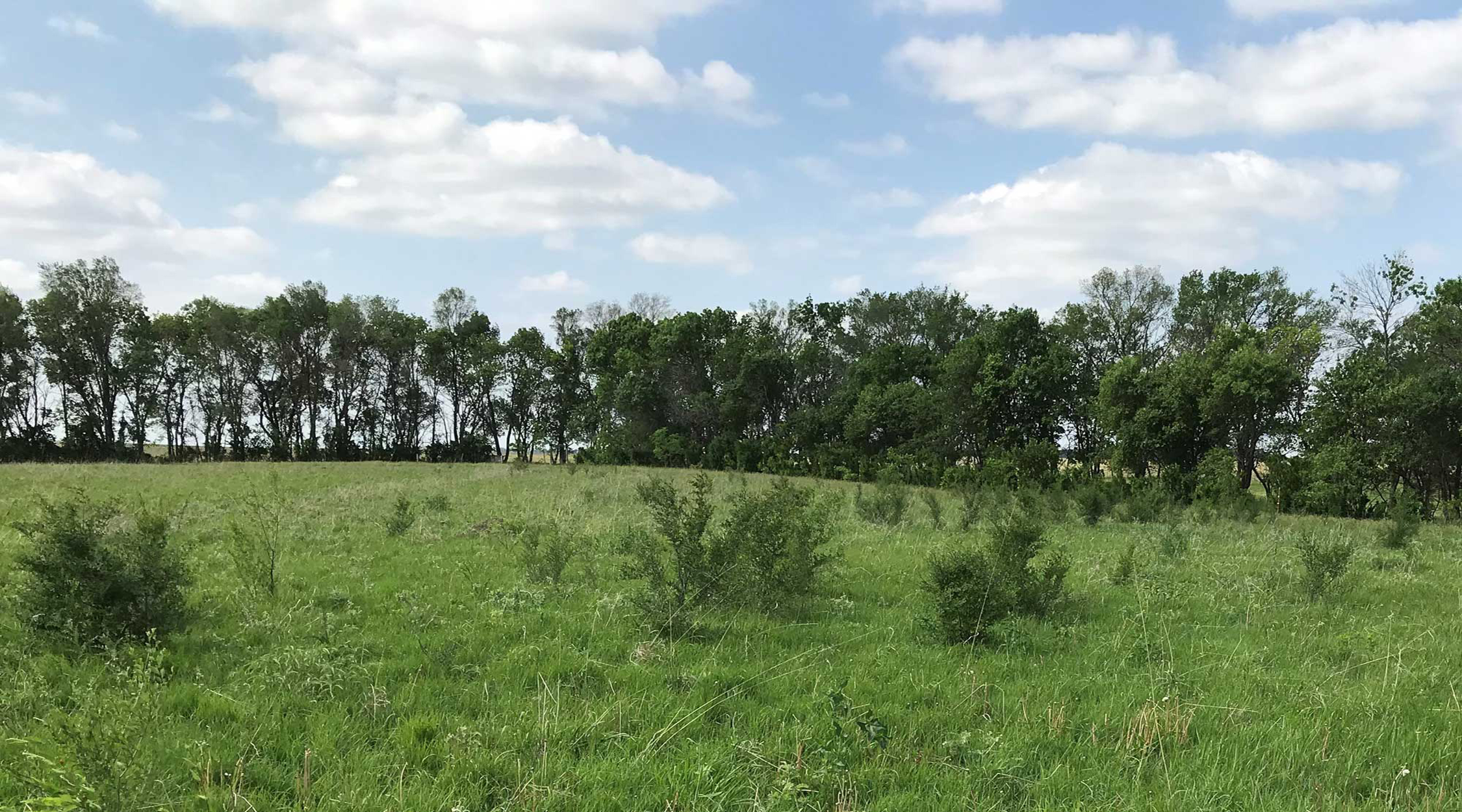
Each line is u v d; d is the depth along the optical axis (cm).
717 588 926
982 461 5109
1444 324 3397
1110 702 645
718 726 582
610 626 851
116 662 651
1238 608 1038
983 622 827
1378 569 1470
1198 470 3500
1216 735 588
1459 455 3145
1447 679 732
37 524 723
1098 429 5156
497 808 448
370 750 523
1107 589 1155
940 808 464
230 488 2630
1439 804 480
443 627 834
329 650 670
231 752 500
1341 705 650
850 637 838
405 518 1622
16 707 547
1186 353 4262
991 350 5697
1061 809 465
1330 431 3409
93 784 388
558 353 7744
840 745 510
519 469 4212
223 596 937
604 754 528
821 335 7675
